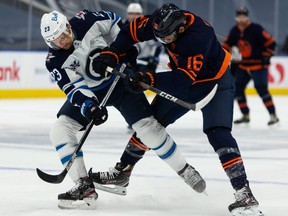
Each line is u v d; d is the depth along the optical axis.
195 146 20.84
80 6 43.25
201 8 47.53
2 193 13.10
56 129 12.17
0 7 42.09
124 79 11.30
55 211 11.61
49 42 11.58
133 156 12.84
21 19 42.50
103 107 11.63
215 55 11.60
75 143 12.22
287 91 45.41
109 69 11.60
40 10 42.69
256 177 15.27
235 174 11.25
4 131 24.19
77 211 11.66
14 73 38.34
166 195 13.14
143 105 12.14
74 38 11.72
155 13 11.37
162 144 12.14
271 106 27.39
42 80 39.41
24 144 20.80
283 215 11.42
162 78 11.16
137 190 13.59
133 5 24.19
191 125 27.20
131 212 11.63
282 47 48.59
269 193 13.35
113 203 12.42
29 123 26.89
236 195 11.19
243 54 27.58
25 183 14.20
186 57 11.12
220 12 47.78
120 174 12.93
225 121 11.61
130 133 23.98
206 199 12.83
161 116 12.45
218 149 11.47
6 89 38.16
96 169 16.22
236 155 11.34
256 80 27.38
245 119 27.94
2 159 17.66
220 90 11.80
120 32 12.12
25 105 35.06
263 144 21.66
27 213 11.41
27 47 42.75
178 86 11.13
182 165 12.38
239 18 27.48
